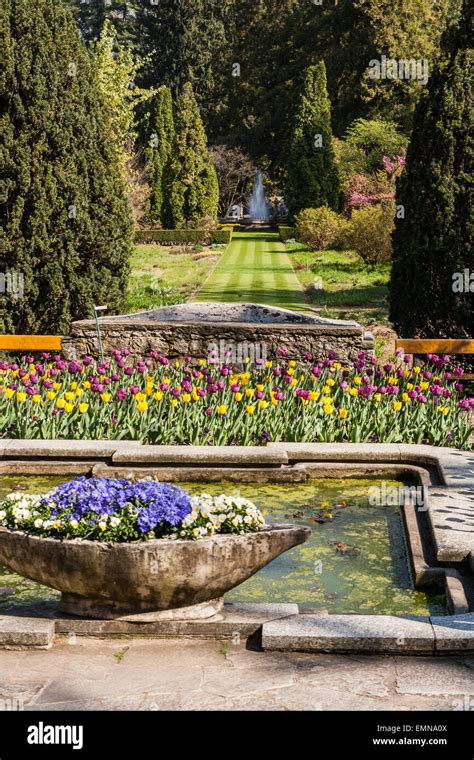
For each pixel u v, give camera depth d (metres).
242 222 55.69
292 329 10.70
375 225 28.19
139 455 7.43
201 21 60.56
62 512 4.42
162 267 30.00
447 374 9.32
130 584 4.31
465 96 11.83
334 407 8.68
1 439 7.95
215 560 4.32
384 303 20.78
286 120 54.44
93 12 62.97
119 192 12.44
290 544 4.52
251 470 7.41
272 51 55.06
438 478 7.31
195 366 10.84
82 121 11.91
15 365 8.95
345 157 42.28
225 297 21.75
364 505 6.82
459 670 4.09
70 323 11.69
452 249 11.70
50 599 5.11
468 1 12.27
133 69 35.56
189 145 44.81
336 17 50.84
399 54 46.00
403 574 5.53
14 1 11.45
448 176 11.73
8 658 4.23
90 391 8.82
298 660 4.20
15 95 11.29
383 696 3.81
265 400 8.96
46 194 11.59
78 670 4.09
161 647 4.36
